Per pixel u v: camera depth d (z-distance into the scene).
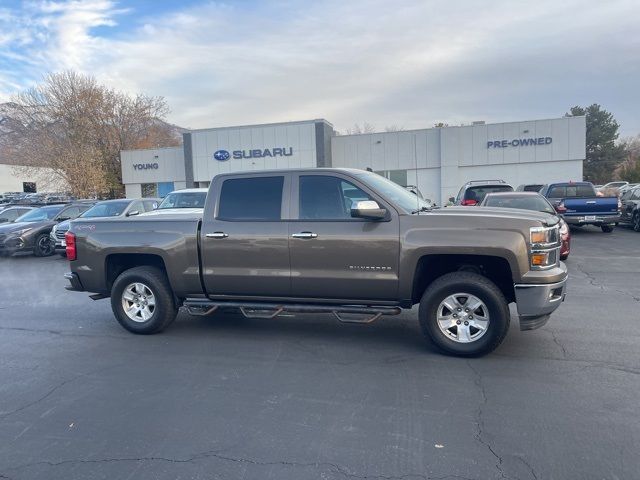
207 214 5.80
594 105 68.75
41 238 15.41
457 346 4.98
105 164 43.22
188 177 34.25
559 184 16.81
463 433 3.47
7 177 64.94
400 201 5.35
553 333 5.74
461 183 30.67
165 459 3.25
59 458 3.31
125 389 4.45
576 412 3.75
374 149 32.12
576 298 7.52
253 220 5.58
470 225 4.86
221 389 4.38
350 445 3.36
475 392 4.16
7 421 3.88
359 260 5.16
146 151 37.16
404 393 4.18
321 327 6.31
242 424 3.71
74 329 6.58
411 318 6.67
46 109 41.47
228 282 5.71
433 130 30.92
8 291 9.57
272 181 5.62
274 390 4.33
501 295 4.82
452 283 4.92
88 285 6.36
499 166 30.19
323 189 5.44
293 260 5.41
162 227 5.96
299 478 3.00
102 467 3.19
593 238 15.45
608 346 5.25
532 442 3.33
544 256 4.75
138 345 5.77
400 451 3.26
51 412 4.02
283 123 32.19
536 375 4.49
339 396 4.16
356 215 4.99
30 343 5.96
